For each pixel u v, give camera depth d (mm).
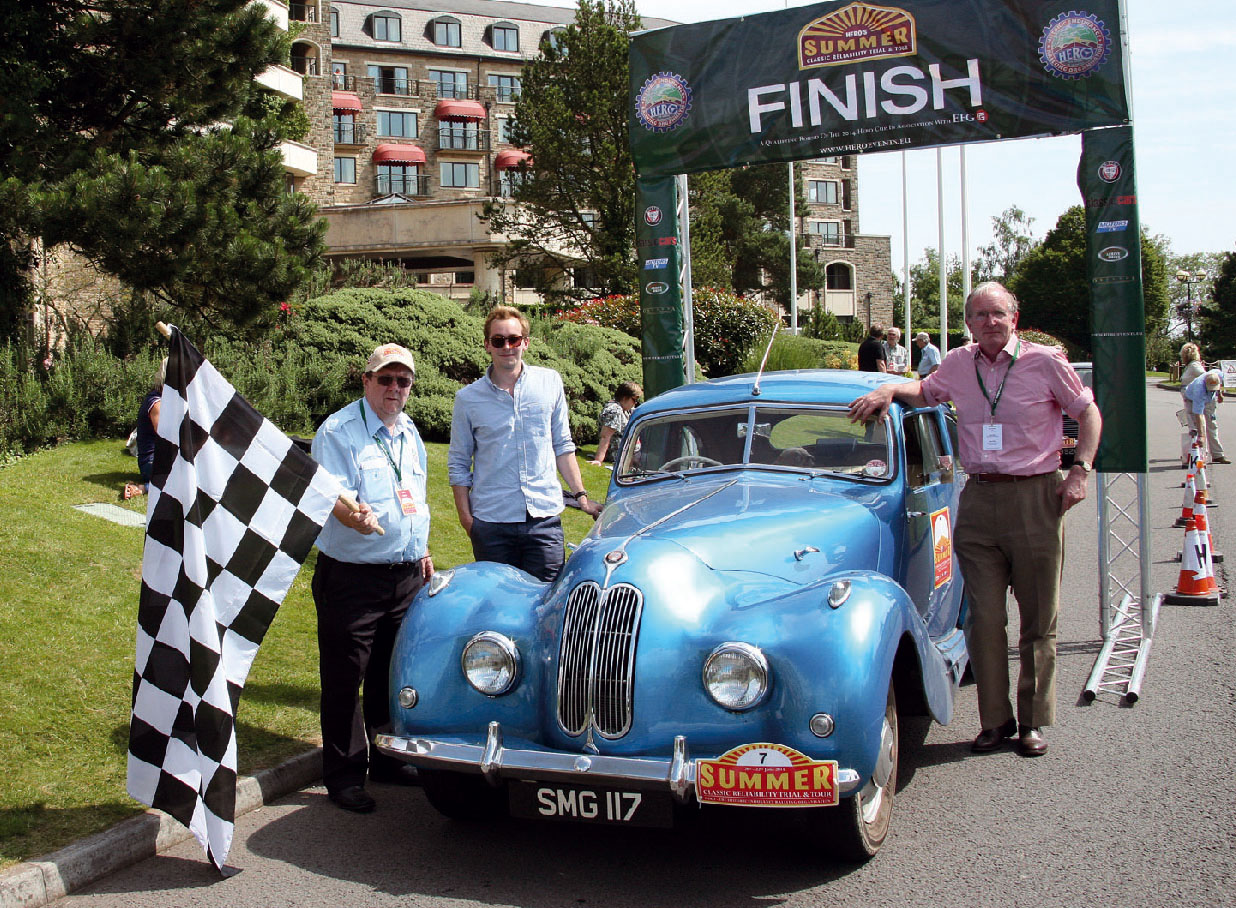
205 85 14133
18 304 12742
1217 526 12234
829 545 4727
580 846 4512
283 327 14156
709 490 5320
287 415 12766
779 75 8523
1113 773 5098
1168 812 4594
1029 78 7695
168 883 4172
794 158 8625
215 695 4316
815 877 4113
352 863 4355
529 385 6152
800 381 5914
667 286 9195
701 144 8859
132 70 13219
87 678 5773
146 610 4410
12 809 4453
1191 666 6809
